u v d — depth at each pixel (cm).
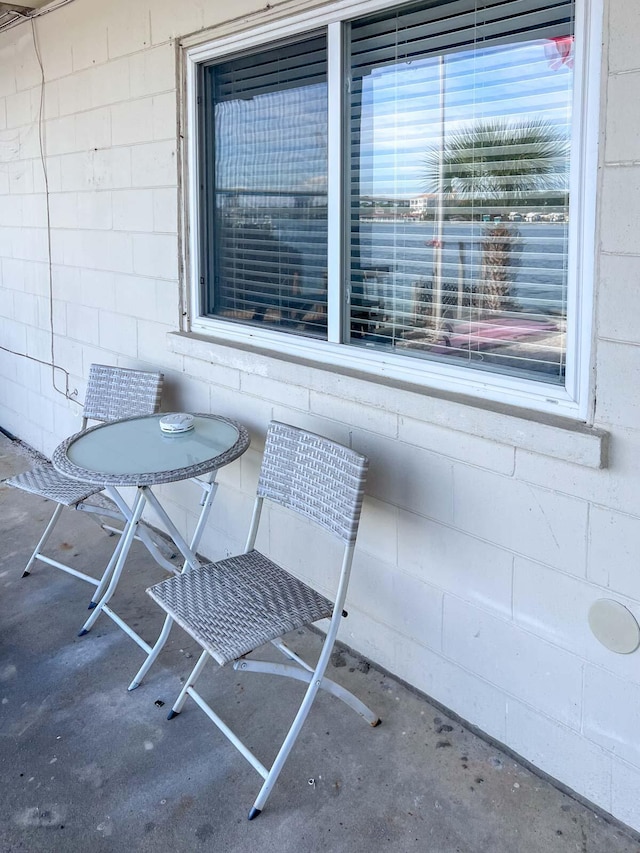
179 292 306
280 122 257
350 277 242
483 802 189
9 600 290
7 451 476
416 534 220
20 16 381
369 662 247
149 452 240
